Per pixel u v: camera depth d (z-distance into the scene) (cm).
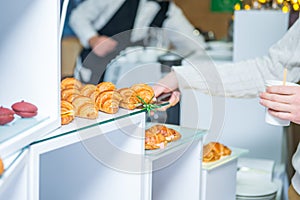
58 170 148
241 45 277
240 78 198
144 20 413
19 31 118
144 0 412
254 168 252
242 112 275
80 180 147
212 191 179
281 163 282
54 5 116
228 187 193
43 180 149
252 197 218
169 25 418
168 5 415
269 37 273
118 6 411
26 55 119
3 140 98
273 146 273
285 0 265
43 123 112
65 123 122
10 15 118
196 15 585
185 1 586
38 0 116
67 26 416
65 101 128
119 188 143
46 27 117
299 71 194
